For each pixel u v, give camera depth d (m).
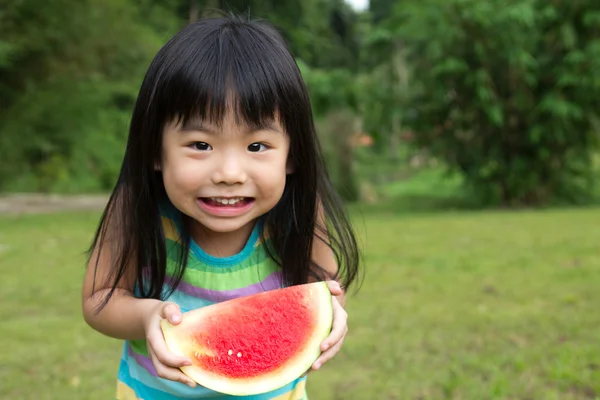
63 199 16.95
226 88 1.55
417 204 16.34
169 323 1.59
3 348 4.02
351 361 3.76
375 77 16.20
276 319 1.69
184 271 1.81
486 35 14.02
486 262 6.67
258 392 1.58
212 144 1.58
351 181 17.22
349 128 17.31
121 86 15.44
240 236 1.85
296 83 1.67
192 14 15.35
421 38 14.58
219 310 1.69
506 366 3.63
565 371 3.42
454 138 15.24
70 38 14.04
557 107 13.81
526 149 15.18
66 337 4.25
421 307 4.89
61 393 3.33
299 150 1.73
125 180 1.75
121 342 4.18
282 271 1.91
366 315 4.68
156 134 1.64
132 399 1.85
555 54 14.39
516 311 4.75
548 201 15.38
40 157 16.31
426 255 7.17
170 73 1.58
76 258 7.08
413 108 15.50
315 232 1.92
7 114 14.41
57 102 14.62
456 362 3.70
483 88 13.80
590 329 4.27
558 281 5.74
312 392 3.32
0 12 12.66
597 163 20.50
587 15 13.75
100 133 16.19
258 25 1.74
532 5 13.88
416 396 3.26
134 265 1.80
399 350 3.93
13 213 12.77
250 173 1.60
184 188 1.60
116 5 14.76
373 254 7.23
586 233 8.91
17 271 6.32
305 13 21.58
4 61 12.59
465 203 15.91
